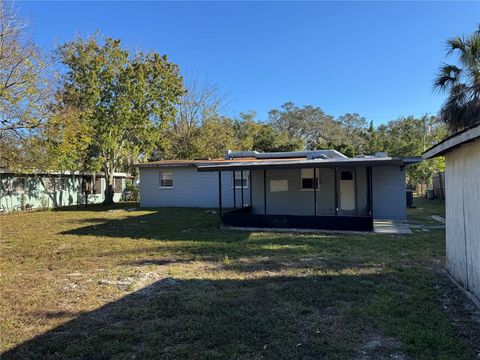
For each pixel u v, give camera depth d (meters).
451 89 12.52
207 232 10.16
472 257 4.30
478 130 3.37
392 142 34.50
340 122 56.69
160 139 24.12
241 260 6.62
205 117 32.75
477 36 11.94
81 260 6.94
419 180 28.52
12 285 5.27
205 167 11.49
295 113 51.25
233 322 3.73
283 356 3.00
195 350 3.13
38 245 8.68
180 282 5.25
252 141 36.06
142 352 3.12
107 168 21.86
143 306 4.26
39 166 16.84
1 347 3.30
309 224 10.47
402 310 3.94
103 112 20.17
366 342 3.25
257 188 14.52
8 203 18.75
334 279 5.22
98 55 20.39
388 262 6.23
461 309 3.99
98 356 3.08
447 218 5.50
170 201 18.97
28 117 14.45
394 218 12.78
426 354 2.98
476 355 2.95
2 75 13.85
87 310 4.20
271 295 4.56
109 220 13.62
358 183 13.36
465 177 4.54
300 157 16.14
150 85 22.20
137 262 6.65
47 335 3.55
